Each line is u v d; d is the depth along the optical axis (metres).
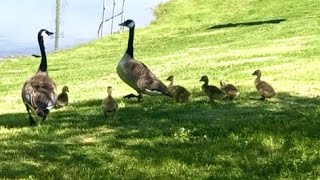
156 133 13.71
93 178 10.43
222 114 15.84
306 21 44.72
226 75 24.72
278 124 14.00
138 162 11.40
